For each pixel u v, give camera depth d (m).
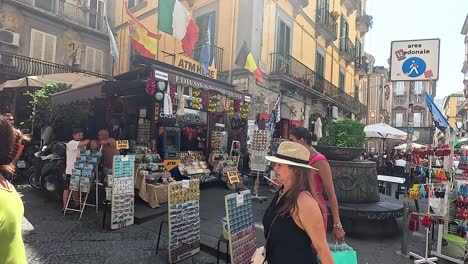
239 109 9.34
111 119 9.40
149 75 6.98
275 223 1.89
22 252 1.31
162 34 14.59
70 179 5.88
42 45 16.80
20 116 12.30
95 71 19.09
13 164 1.51
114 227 5.15
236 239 3.42
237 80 11.89
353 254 2.68
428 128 42.41
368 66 29.64
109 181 5.37
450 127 4.79
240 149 10.62
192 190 4.39
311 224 1.75
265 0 12.55
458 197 4.56
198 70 11.09
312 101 16.86
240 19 12.07
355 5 22.42
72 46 18.00
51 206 6.35
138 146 7.44
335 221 2.99
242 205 3.64
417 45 4.80
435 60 4.67
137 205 6.42
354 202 5.53
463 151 5.14
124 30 18.27
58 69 17.08
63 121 10.05
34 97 10.02
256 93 11.99
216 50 12.40
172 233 4.00
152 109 8.38
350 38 23.44
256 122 11.87
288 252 1.80
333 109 18.91
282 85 13.58
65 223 5.36
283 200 1.92
